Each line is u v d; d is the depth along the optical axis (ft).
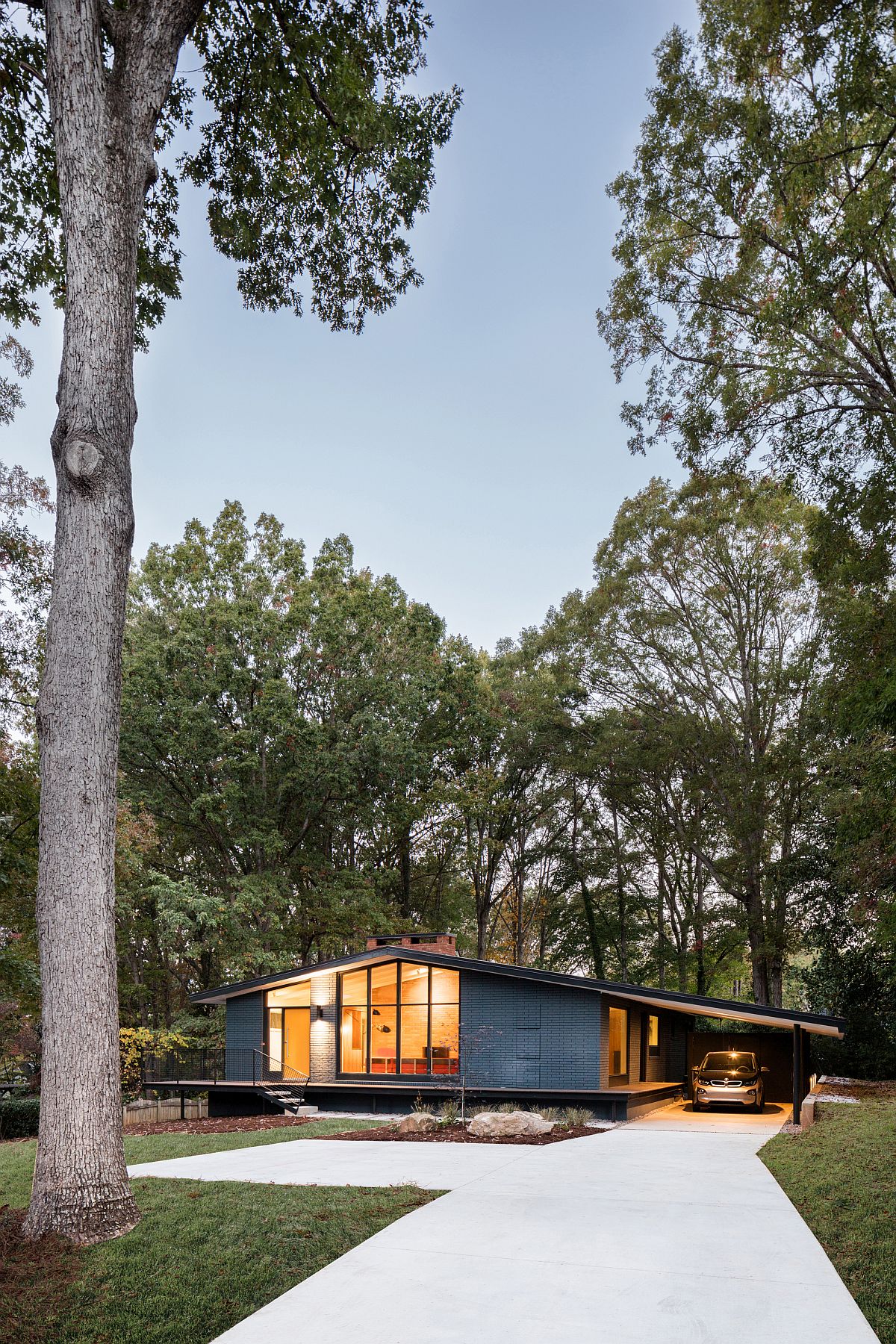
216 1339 18.16
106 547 28.25
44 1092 25.86
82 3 29.81
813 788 96.48
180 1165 39.55
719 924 117.80
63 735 27.04
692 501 101.65
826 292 44.78
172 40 31.60
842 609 70.18
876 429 53.26
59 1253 23.62
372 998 72.95
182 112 43.55
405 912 127.95
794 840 104.06
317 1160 40.52
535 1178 34.86
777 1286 21.33
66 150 29.43
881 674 60.49
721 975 141.38
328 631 100.89
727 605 104.06
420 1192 31.24
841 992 100.73
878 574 54.65
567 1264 22.85
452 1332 18.39
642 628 107.04
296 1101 69.62
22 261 44.93
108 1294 20.98
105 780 27.40
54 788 26.86
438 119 44.91
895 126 41.68
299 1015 76.33
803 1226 27.12
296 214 46.80
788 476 55.67
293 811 106.42
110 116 29.89
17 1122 66.44
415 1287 21.12
